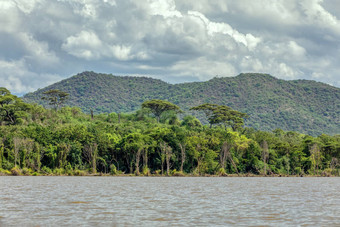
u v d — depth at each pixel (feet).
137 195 266.16
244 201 237.86
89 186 337.93
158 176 547.49
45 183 365.81
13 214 179.52
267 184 397.39
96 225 156.46
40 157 531.09
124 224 159.02
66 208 199.31
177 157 570.87
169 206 210.79
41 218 170.09
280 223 163.12
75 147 549.95
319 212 193.67
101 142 566.77
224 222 164.04
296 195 279.28
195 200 240.32
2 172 502.38
